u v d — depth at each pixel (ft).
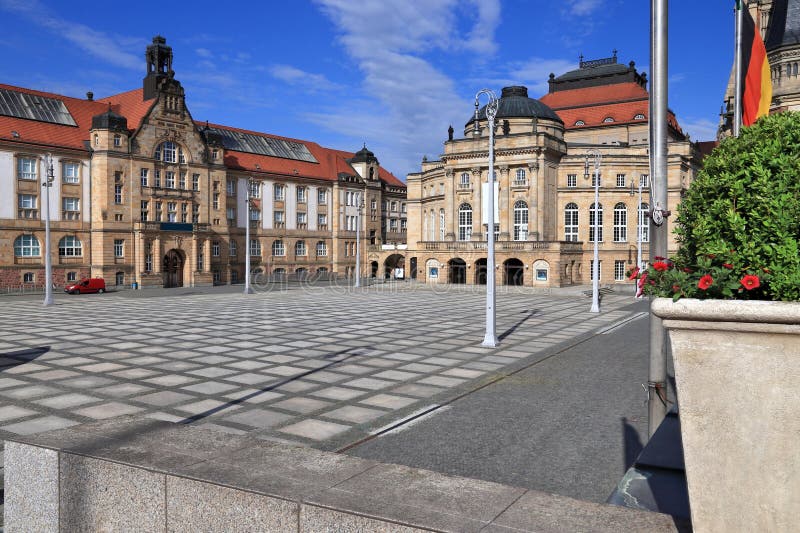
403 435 42.50
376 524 12.29
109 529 15.89
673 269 13.10
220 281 277.64
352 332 97.45
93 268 233.35
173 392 55.31
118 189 237.04
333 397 53.83
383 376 63.00
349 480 14.33
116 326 103.60
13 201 214.48
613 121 289.53
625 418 46.83
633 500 14.85
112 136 233.96
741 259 12.05
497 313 132.87
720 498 10.49
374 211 360.89
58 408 49.37
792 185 12.53
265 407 50.31
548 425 44.93
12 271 214.07
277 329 100.68
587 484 33.14
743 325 10.14
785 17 194.49
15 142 213.87
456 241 252.01
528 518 12.17
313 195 331.36
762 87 53.78
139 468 15.30
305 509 13.07
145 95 260.21
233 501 14.01
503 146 247.50
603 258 263.90
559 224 266.57
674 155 263.70
